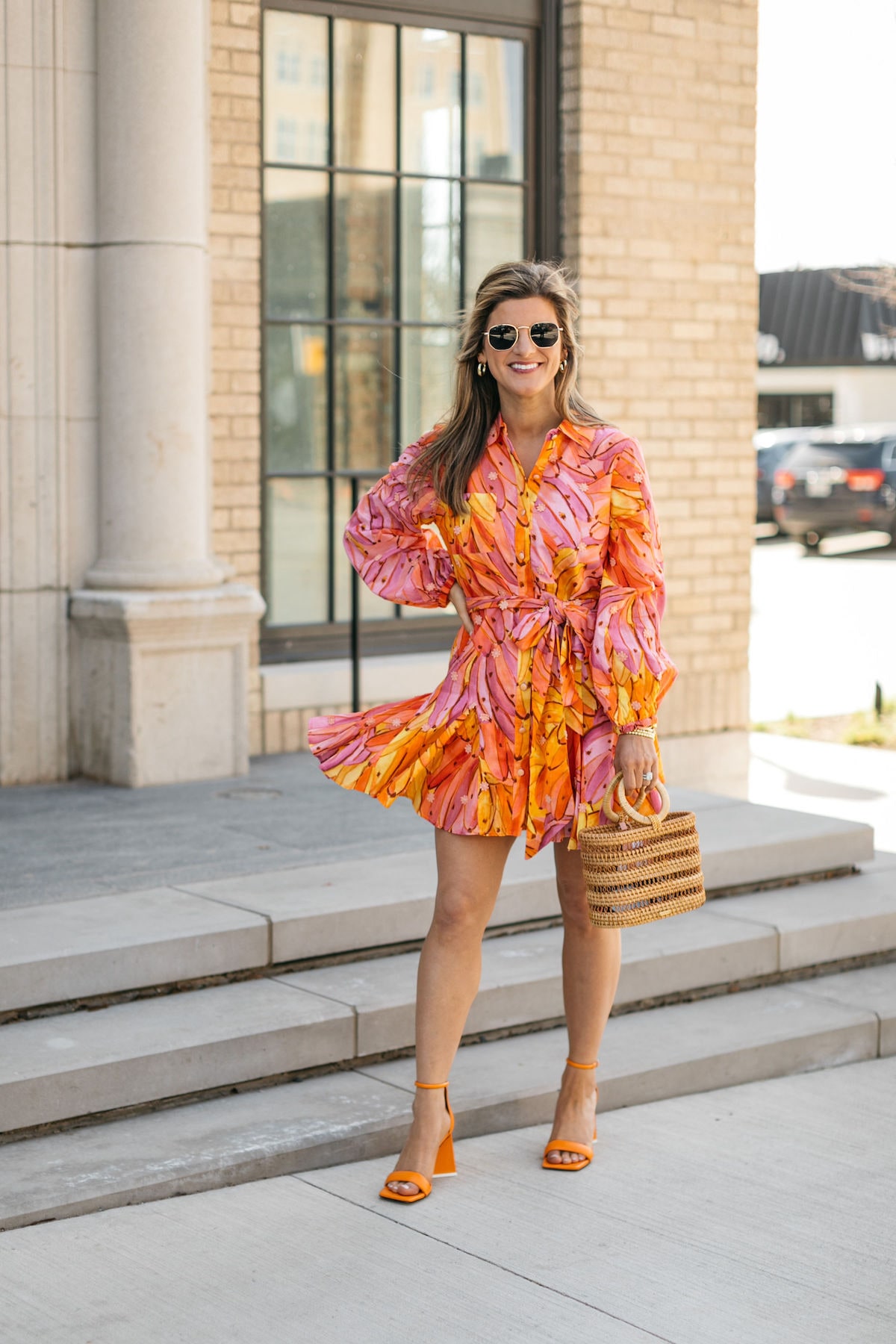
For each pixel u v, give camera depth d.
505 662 3.70
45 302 6.46
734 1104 4.48
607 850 3.51
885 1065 4.88
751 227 8.71
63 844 5.55
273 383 7.63
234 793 6.47
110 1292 3.32
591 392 8.23
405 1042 4.44
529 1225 3.67
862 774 8.20
